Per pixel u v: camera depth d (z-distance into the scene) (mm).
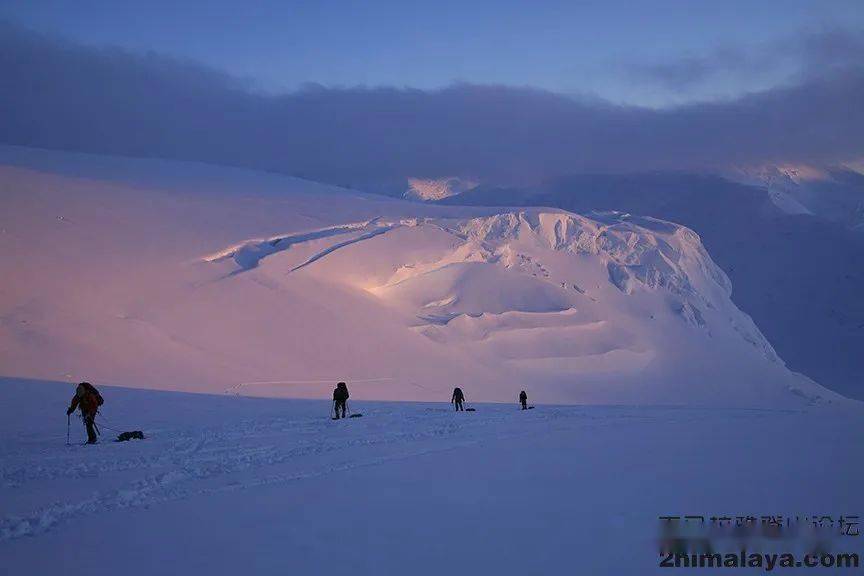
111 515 10461
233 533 9305
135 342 47531
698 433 21656
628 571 7656
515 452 17109
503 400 62875
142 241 64750
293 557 8219
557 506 10656
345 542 8828
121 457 16172
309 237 80125
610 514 10086
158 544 8812
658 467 14195
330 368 56094
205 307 57438
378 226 89750
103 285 54406
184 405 33625
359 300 73125
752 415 32094
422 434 21422
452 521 9828
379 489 12242
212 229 73188
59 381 37562
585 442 19203
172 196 80688
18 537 9344
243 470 14438
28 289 49531
